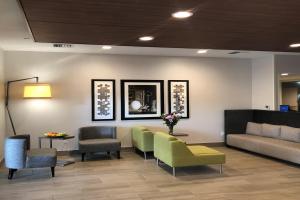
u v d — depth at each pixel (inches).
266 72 320.5
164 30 153.3
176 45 199.0
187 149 211.3
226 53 301.0
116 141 270.7
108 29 150.6
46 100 284.2
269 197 165.6
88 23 138.7
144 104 311.4
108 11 119.5
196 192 175.0
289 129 271.0
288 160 237.6
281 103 311.0
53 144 288.5
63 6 113.0
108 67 301.0
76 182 197.3
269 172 219.6
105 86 299.7
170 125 286.4
